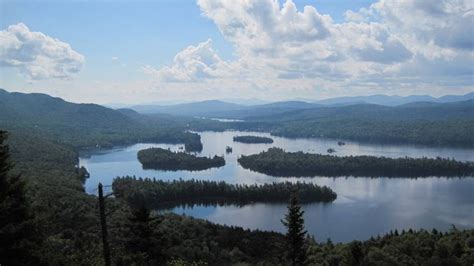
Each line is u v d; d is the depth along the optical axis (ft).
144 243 220.64
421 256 472.44
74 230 414.21
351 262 417.90
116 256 203.82
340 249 469.98
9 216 126.52
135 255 205.16
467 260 441.27
